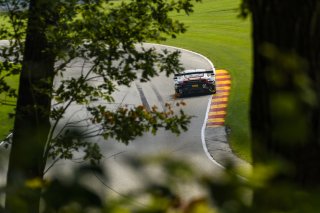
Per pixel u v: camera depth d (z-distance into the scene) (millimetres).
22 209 3580
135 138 35156
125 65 35781
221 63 163125
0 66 35969
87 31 35531
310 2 7352
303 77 3730
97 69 38125
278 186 3252
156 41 37219
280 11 7605
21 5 35219
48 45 34750
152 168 3404
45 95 36312
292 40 7492
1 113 113312
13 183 3676
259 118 7875
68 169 3566
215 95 126375
